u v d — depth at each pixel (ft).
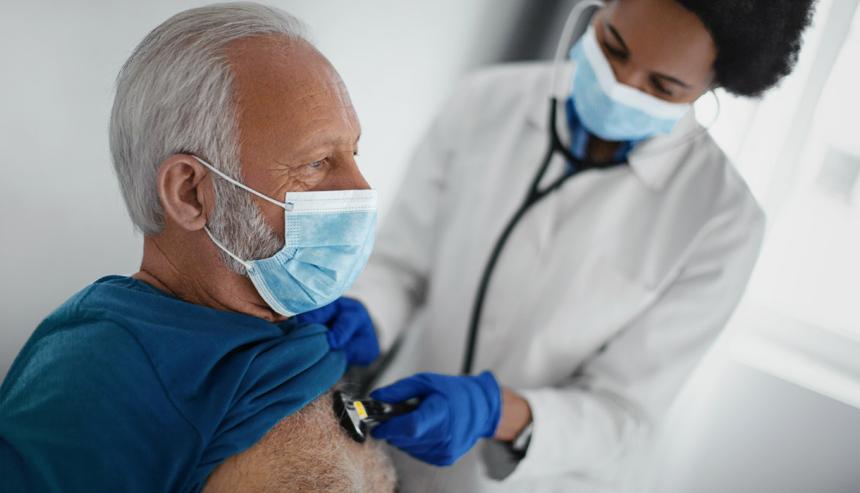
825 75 3.84
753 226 3.65
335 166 2.55
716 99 3.51
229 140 2.37
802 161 4.04
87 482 2.17
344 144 2.55
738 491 4.38
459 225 4.33
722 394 4.34
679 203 3.81
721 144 4.04
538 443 3.58
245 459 2.50
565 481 4.09
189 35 2.37
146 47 2.42
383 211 5.53
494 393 3.36
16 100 3.00
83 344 2.36
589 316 3.97
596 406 3.81
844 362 4.58
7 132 3.01
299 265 2.56
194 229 2.47
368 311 4.07
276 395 2.53
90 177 3.42
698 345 3.76
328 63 2.53
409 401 3.10
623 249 3.91
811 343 4.66
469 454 4.03
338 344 3.35
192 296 2.68
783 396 4.22
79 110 3.27
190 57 2.34
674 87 3.31
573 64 3.96
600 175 3.94
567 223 3.99
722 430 4.36
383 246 4.57
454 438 3.11
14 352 3.41
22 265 3.28
